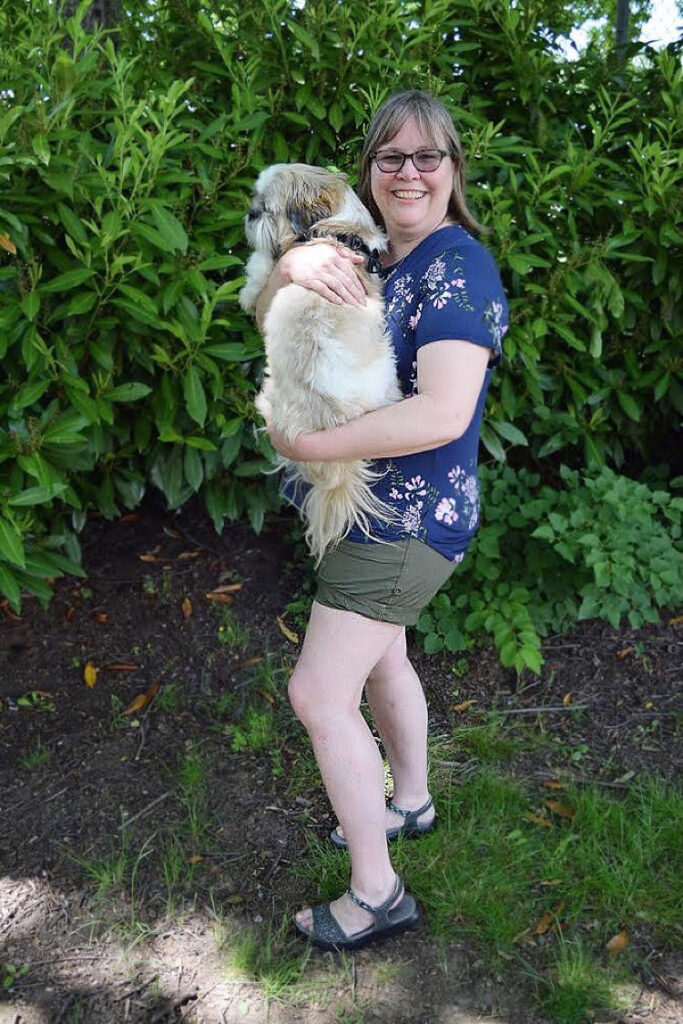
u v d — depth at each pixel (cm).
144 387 290
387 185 197
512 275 337
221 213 308
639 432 382
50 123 275
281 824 261
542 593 347
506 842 254
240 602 343
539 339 347
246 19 331
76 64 287
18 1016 207
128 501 333
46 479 267
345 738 205
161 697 305
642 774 281
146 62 339
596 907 234
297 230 205
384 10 328
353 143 335
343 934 221
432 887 240
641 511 332
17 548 264
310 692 204
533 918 232
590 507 340
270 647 329
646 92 375
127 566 352
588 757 289
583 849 250
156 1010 209
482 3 352
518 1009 209
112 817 262
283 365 189
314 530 203
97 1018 207
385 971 218
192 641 327
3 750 283
